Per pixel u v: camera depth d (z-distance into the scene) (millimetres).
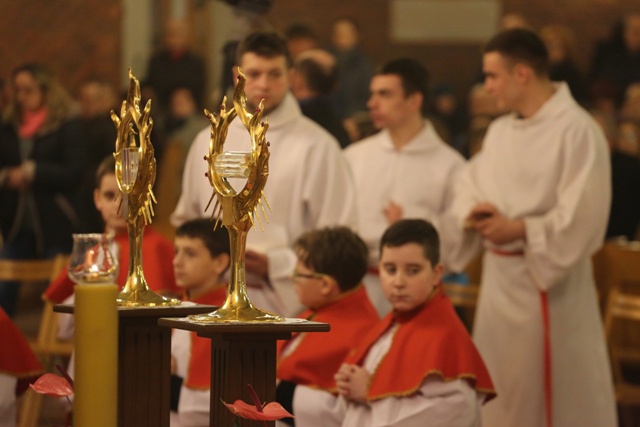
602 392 8305
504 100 8539
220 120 4160
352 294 6992
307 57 11180
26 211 13016
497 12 25094
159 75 20125
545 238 8102
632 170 13766
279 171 8102
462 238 8992
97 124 14711
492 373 8453
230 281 4172
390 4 25203
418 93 9930
